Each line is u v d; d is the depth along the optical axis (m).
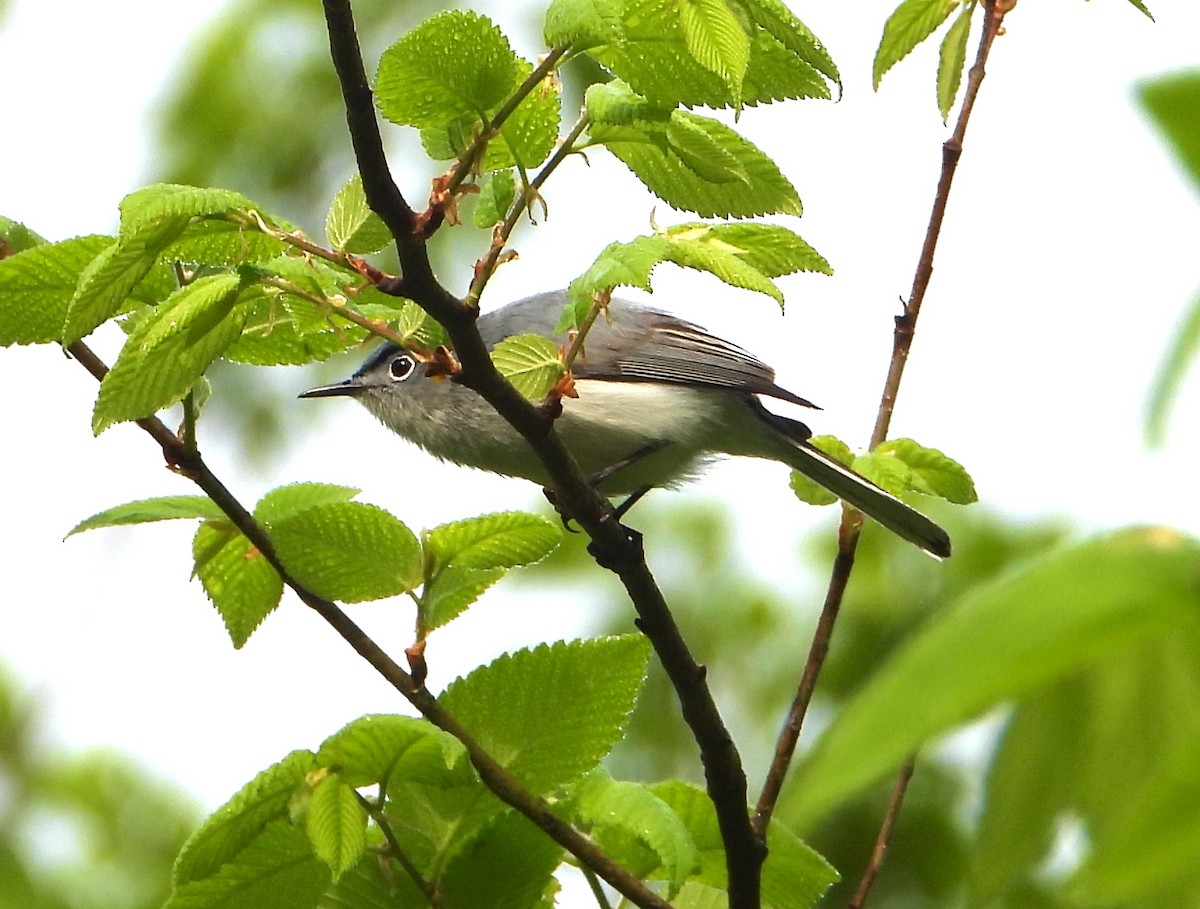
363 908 5.78
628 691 5.88
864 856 9.98
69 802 12.14
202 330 5.24
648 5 4.70
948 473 7.89
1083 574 1.74
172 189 5.01
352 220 5.85
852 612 12.15
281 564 6.06
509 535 6.08
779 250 5.67
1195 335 1.72
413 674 5.90
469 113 5.16
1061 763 1.98
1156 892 1.76
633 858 6.22
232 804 5.07
